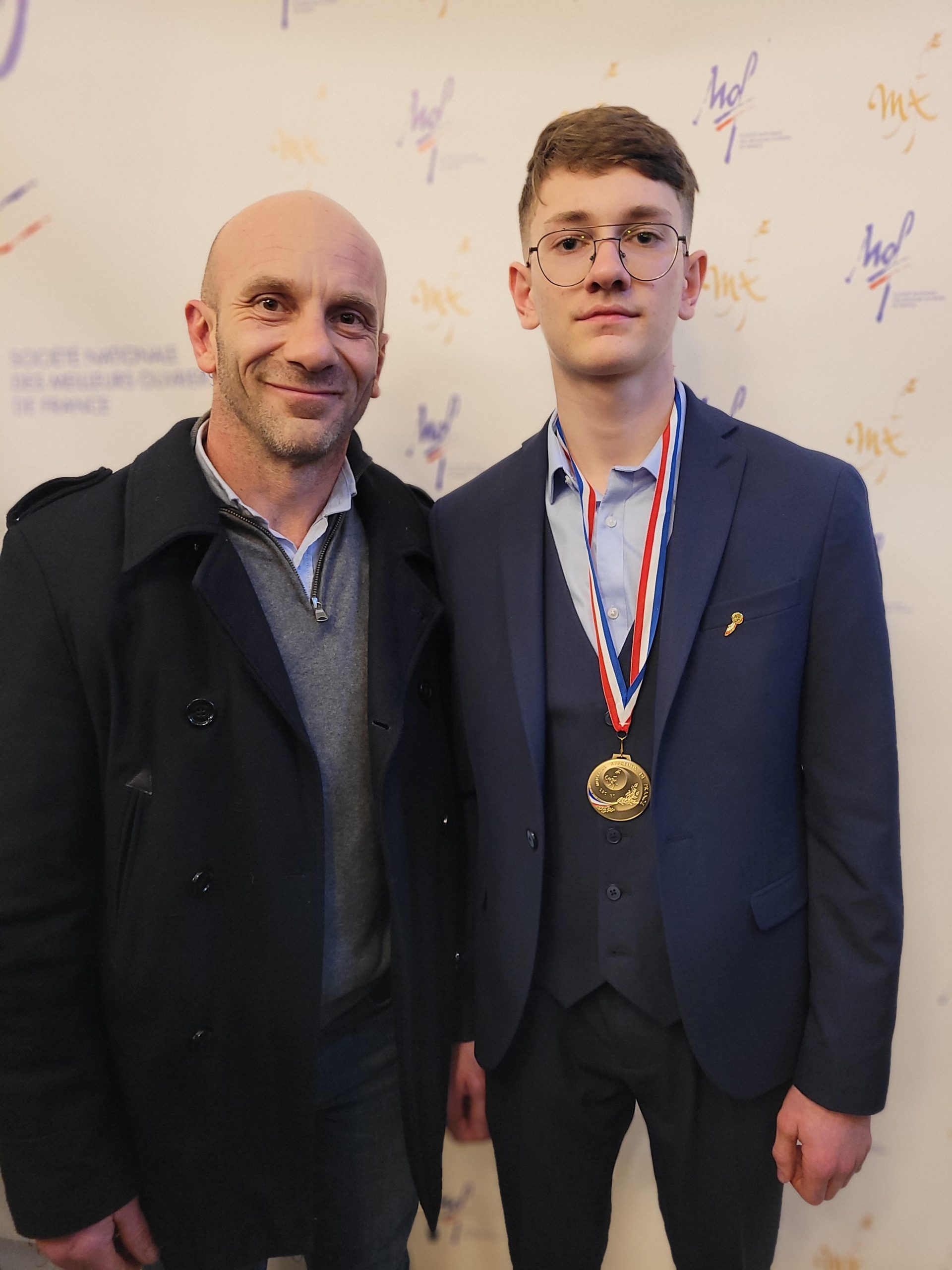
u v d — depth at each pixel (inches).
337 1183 50.1
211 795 40.8
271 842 41.3
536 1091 47.3
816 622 40.0
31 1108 39.7
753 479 41.8
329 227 40.8
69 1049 40.6
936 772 58.1
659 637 41.1
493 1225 65.4
